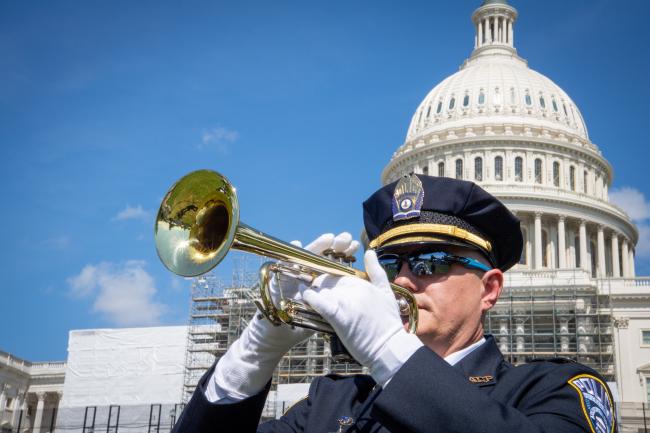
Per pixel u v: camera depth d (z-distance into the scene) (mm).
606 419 3738
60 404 76875
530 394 3871
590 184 98750
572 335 75000
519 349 75750
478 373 4180
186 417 4047
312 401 4641
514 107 100938
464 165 96562
